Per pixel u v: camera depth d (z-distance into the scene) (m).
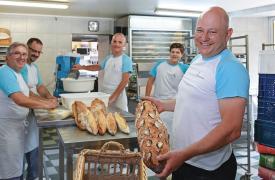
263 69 1.68
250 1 4.29
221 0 4.20
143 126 1.32
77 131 2.03
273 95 1.64
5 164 2.58
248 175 3.37
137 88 4.96
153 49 5.41
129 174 1.87
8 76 2.40
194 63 1.44
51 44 5.46
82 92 3.11
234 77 1.21
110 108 2.69
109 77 3.50
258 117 1.72
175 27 5.52
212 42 1.28
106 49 5.87
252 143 4.43
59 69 3.74
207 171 1.44
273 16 5.60
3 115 2.52
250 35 5.71
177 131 1.47
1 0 4.03
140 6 4.56
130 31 5.21
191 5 4.52
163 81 3.49
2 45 4.61
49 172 3.53
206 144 1.16
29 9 4.79
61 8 4.64
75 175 1.72
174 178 1.55
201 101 1.34
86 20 5.65
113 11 5.02
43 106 2.38
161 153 1.24
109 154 1.83
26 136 2.91
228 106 1.20
